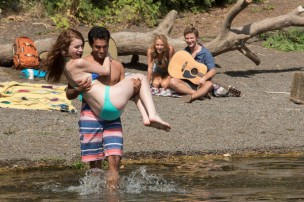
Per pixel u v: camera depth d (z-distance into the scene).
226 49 24.95
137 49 24.89
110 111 12.14
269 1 37.97
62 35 12.50
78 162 14.45
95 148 12.38
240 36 24.84
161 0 35.41
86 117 12.36
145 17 33.28
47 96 19.77
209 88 21.06
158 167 14.34
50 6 33.03
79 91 12.23
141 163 14.74
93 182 12.56
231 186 12.55
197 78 21.25
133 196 11.84
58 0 33.25
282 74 26.05
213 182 12.89
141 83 12.47
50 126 17.30
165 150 15.72
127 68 25.81
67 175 13.65
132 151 15.55
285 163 14.69
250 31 25.27
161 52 21.58
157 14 34.38
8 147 15.55
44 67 12.72
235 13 24.31
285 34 31.52
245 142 16.58
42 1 33.16
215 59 27.86
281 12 35.91
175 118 18.53
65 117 18.27
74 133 16.80
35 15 32.47
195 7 36.12
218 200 11.49
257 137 17.05
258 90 23.05
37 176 13.57
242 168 14.20
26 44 24.33
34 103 19.12
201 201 11.44
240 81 24.55
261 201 11.37
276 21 25.66
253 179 13.13
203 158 15.27
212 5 37.19
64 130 17.00
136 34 24.97
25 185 12.80
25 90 20.08
